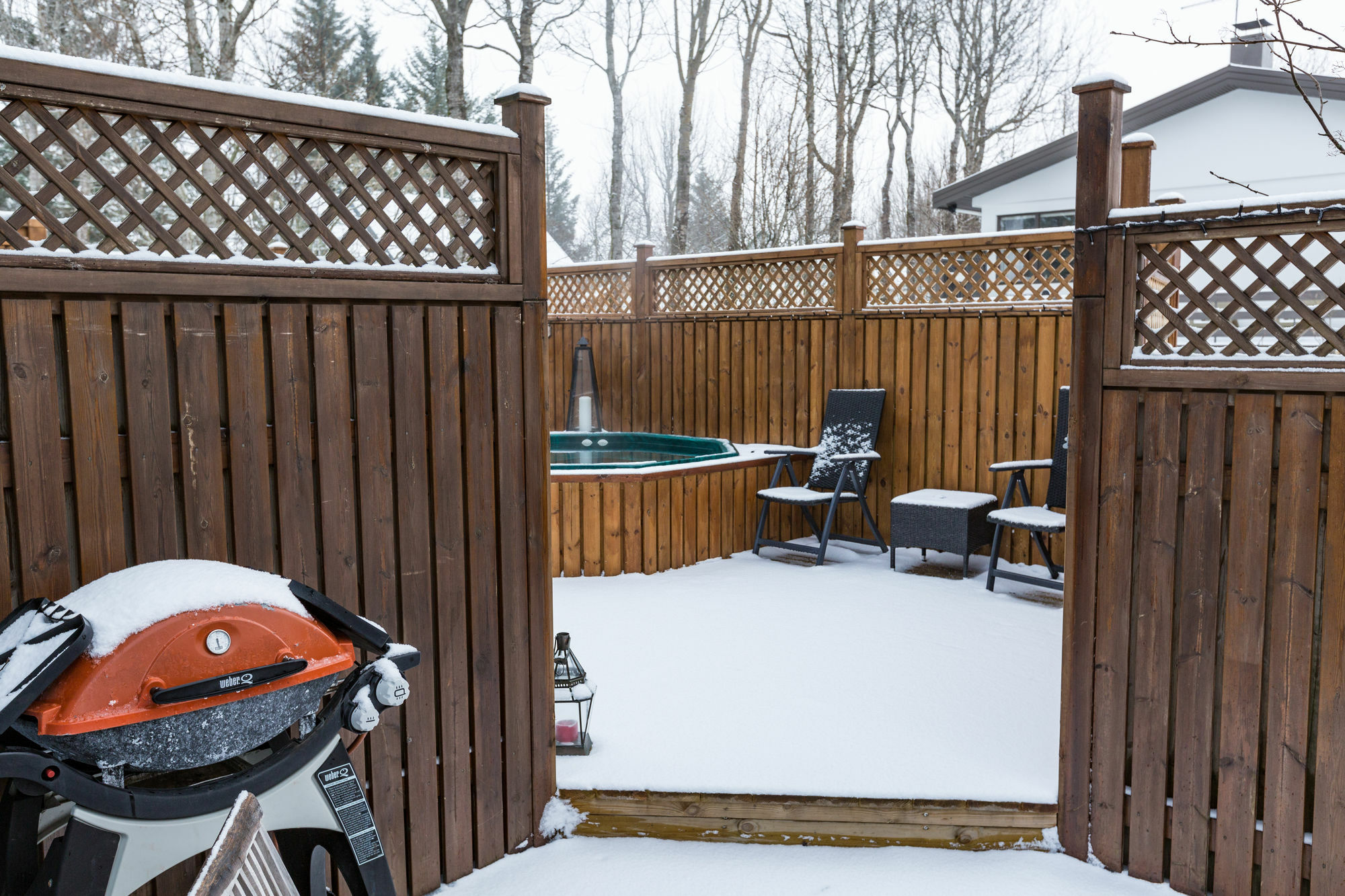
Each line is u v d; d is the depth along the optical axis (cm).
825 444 628
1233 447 248
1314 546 237
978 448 589
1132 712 273
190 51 1209
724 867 274
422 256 253
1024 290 575
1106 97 260
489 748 276
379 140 238
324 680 186
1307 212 231
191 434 208
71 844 158
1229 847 257
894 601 490
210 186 210
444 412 259
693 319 730
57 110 188
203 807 171
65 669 158
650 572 558
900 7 1630
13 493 184
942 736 318
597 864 277
